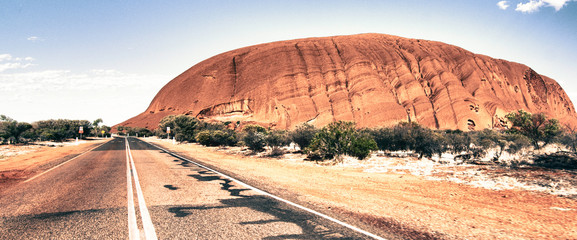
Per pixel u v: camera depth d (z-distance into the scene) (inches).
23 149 1108.5
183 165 553.3
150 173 435.8
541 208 244.2
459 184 357.7
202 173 441.1
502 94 4274.1
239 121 4116.6
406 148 704.4
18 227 177.6
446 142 672.4
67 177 396.2
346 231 175.8
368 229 180.9
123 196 270.1
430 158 606.5
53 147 1266.0
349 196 287.0
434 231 180.9
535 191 303.7
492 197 288.0
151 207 229.0
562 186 312.3
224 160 687.7
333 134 669.3
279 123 3988.7
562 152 509.7
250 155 842.8
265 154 821.9
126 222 188.7
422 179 399.9
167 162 609.9
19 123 1524.4
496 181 358.9
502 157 518.9
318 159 667.4
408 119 3619.6
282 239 159.8
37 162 625.9
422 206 250.4
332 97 4158.5
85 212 212.8
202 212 215.3
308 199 267.0
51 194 280.4
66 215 204.7
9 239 157.2
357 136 687.1
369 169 504.1
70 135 2409.0
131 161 625.6
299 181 378.9
